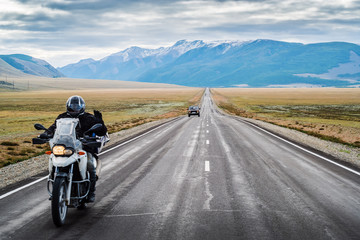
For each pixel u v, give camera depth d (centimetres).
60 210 508
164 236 458
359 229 485
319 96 14412
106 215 550
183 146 1481
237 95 16000
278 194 682
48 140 538
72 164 503
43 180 826
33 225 505
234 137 1855
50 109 7419
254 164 1035
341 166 1004
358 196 670
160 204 612
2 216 548
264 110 6775
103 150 1364
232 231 477
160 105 8994
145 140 1730
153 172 911
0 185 784
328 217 539
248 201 632
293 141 1662
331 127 2748
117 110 6919
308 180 814
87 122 550
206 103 9844
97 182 793
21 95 16638
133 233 470
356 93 17688
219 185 761
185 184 770
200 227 493
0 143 1647
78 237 457
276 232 473
